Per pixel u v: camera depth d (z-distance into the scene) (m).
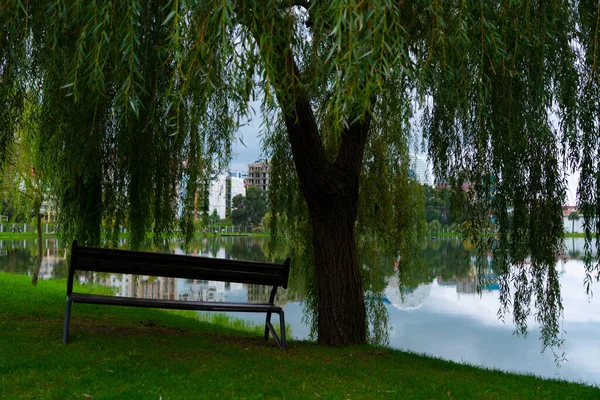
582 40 5.47
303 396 3.69
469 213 6.93
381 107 7.25
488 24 4.54
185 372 4.18
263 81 4.14
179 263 5.25
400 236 10.17
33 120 6.44
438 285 22.59
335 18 3.54
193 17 4.20
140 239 7.76
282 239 9.30
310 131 6.20
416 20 4.92
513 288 6.95
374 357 5.54
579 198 5.88
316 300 9.09
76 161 6.60
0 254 38.31
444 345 12.41
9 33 5.07
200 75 4.26
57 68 5.52
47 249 46.59
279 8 4.51
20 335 5.42
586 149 5.68
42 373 3.97
